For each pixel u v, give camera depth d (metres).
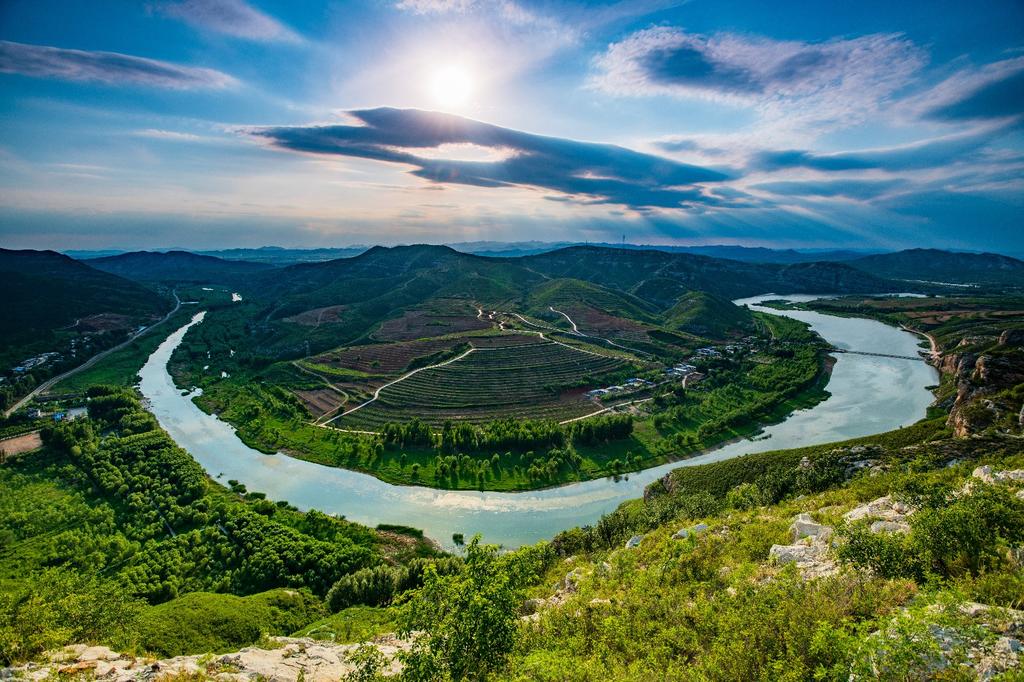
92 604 41.69
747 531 33.16
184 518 90.12
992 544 18.67
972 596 15.88
